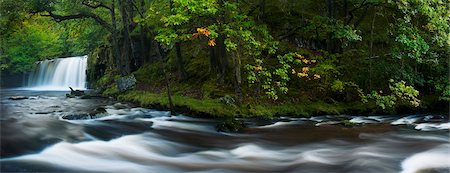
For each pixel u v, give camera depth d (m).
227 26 11.80
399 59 14.94
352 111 14.07
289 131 10.93
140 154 8.40
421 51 13.20
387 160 7.86
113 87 21.98
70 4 21.83
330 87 14.88
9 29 20.53
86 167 7.29
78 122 11.04
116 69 25.03
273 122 12.33
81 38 30.58
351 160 7.89
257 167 7.51
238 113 13.05
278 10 18.41
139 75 21.20
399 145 9.17
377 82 15.06
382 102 12.81
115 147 8.80
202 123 12.03
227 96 13.86
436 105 14.96
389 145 9.18
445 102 15.02
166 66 19.88
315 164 7.66
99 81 26.73
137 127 11.14
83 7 22.61
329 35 15.18
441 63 14.45
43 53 36.47
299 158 8.13
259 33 14.09
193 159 8.12
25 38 33.56
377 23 17.45
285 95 14.62
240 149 8.98
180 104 13.65
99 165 7.45
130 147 8.90
